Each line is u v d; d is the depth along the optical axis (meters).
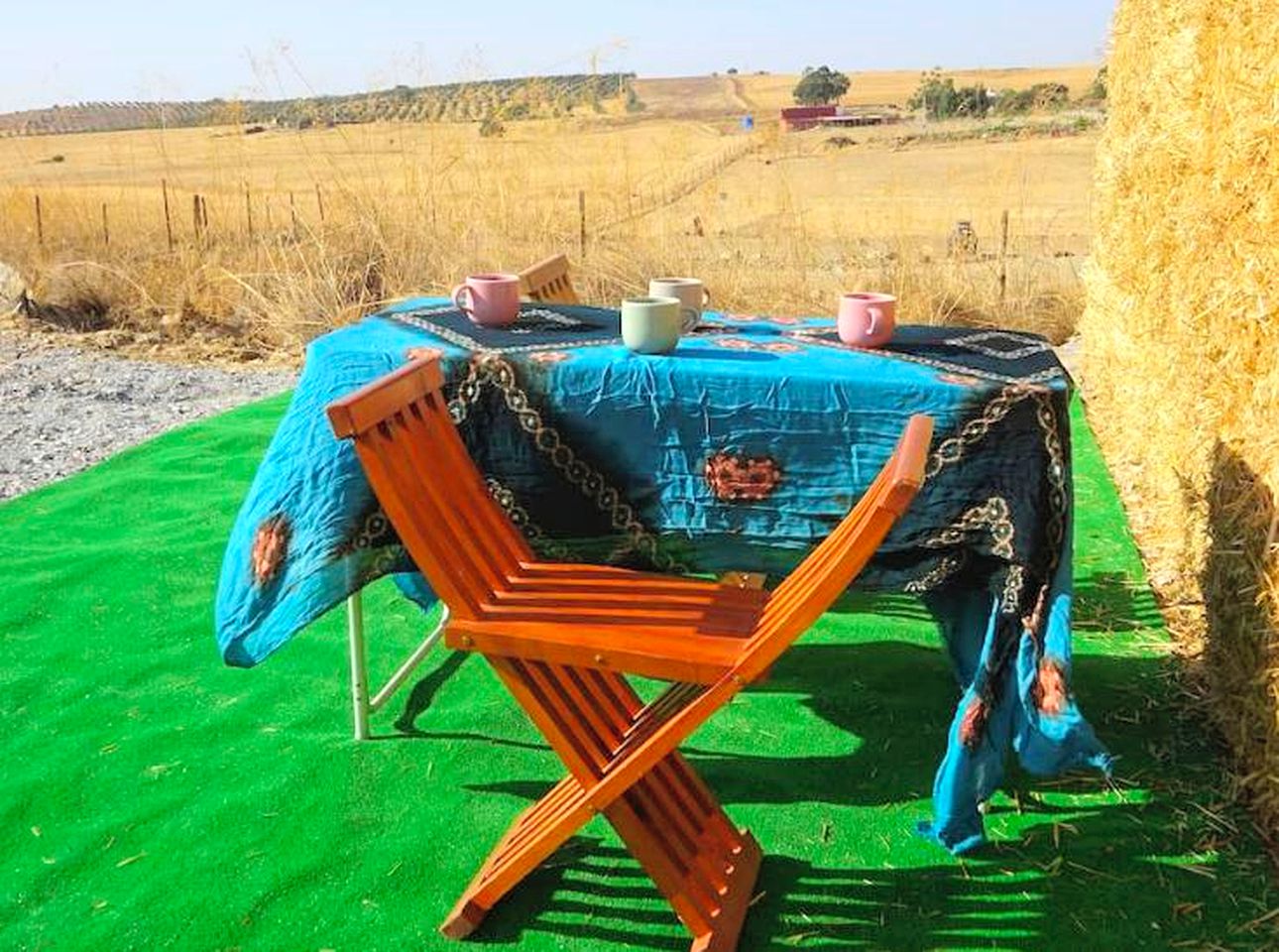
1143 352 4.99
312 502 2.64
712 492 2.66
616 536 2.73
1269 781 2.68
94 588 4.04
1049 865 2.54
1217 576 3.20
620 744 2.38
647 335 2.71
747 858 2.47
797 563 2.70
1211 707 3.16
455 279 8.67
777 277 8.17
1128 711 3.19
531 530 2.74
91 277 9.55
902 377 2.56
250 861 2.52
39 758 2.95
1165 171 4.45
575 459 2.68
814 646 3.61
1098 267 6.47
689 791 2.49
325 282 8.84
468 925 2.29
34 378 7.53
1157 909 2.39
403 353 2.71
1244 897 2.43
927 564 2.59
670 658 2.11
